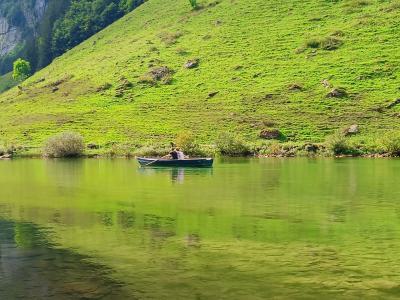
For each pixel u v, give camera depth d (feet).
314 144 230.27
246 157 220.84
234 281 48.52
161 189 112.37
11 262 55.06
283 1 435.94
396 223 73.51
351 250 58.80
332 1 417.08
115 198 99.30
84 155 244.83
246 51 372.58
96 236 66.49
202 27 439.22
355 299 44.01
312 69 325.21
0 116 361.71
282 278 49.19
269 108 287.89
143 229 70.44
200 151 231.30
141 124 294.25
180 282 48.34
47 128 308.40
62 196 102.73
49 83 419.13
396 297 44.39
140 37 472.85
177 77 360.89
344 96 287.07
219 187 114.42
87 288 47.06
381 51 329.52
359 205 88.33
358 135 244.63
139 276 50.16
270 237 65.21
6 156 245.86
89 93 369.09
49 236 66.74
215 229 70.03
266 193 103.86
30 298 44.98
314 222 74.43
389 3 392.88
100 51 485.15
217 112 294.25
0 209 87.15
